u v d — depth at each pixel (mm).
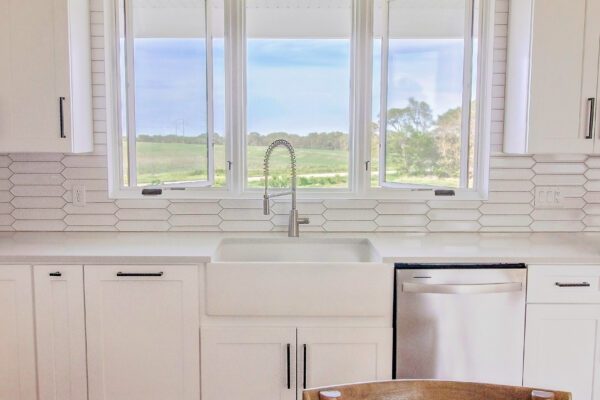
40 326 2297
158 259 2266
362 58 2852
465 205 2885
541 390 1124
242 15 2836
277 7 2844
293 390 2322
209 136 2893
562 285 2291
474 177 2945
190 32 2842
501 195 2881
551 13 2482
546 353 2318
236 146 2879
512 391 1141
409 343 2283
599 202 2893
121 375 2324
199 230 2869
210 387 2326
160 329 2305
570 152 2547
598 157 2873
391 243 2572
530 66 2510
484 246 2510
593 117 2523
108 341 2307
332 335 2293
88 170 2832
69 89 2473
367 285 2281
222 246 2715
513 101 2703
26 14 2438
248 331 2293
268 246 2748
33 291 2281
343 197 2906
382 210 2879
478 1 2867
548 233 2891
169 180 2922
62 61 2457
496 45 2793
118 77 2857
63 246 2461
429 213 2887
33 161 2820
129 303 2291
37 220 2854
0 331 2301
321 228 2881
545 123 2529
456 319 2273
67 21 2449
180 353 2314
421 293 2248
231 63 2846
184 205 2857
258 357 2311
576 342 2318
